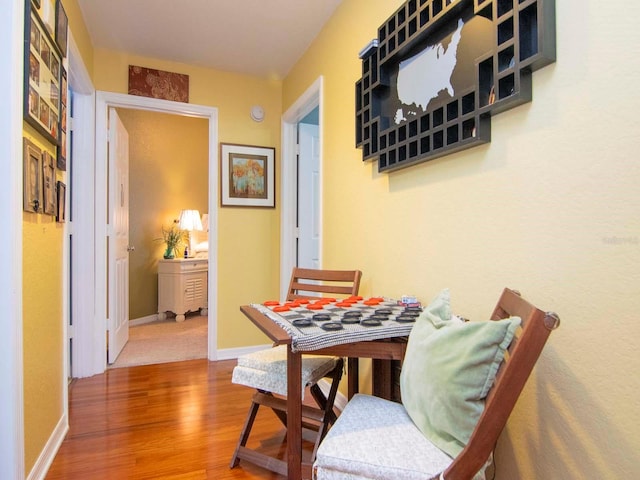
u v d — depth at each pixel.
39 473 1.56
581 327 0.93
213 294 3.27
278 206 3.51
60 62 1.89
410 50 1.61
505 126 1.15
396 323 1.28
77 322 2.78
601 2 0.89
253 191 3.41
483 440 0.80
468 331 0.94
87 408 2.26
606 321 0.88
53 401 1.79
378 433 1.01
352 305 1.59
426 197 1.54
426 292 1.54
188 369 2.99
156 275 4.89
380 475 0.88
